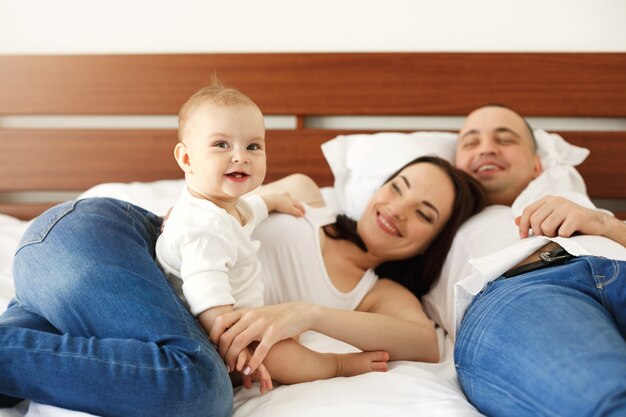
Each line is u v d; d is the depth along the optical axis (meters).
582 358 0.86
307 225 1.44
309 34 2.26
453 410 0.97
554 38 2.21
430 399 1.03
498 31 2.22
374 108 2.22
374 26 2.25
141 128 2.28
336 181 1.98
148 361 0.90
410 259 1.57
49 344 0.90
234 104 1.10
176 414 0.90
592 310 0.98
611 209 2.24
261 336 1.04
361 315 1.20
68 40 2.28
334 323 1.15
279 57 2.22
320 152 2.23
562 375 0.86
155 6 2.26
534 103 2.18
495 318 1.05
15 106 2.25
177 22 2.27
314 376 1.12
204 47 2.28
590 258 1.10
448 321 1.43
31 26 2.28
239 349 1.01
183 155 1.14
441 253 1.53
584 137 2.17
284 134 2.24
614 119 2.22
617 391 0.79
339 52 2.22
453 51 2.23
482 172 1.75
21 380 0.89
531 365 0.92
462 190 1.54
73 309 1.00
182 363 0.91
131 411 0.90
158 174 2.25
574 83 2.16
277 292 1.35
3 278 1.53
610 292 1.07
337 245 1.51
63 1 2.26
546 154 1.92
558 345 0.90
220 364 0.98
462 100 2.20
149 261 1.07
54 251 1.05
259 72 2.23
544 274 1.11
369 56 2.21
